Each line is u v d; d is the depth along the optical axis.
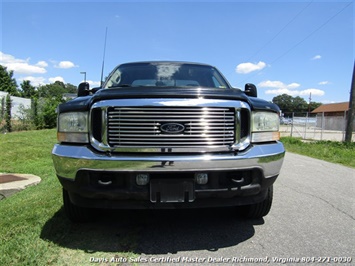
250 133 2.86
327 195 4.88
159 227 3.38
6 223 3.30
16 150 8.86
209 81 4.34
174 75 4.36
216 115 2.71
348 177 6.50
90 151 2.70
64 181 2.84
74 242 2.95
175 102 2.65
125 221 3.54
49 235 3.04
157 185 2.67
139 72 4.38
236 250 2.85
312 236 3.20
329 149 12.43
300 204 4.35
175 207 2.76
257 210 3.51
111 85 4.15
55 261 2.55
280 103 114.38
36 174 6.03
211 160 2.65
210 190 2.71
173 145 2.66
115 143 2.67
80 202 2.86
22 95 75.81
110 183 2.71
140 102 2.64
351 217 3.82
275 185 5.58
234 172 2.80
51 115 21.69
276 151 2.97
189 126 2.67
